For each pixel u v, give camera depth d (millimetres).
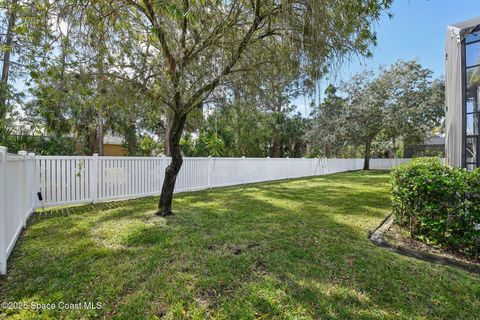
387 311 2131
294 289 2406
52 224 4312
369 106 15188
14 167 3402
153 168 7168
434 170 3746
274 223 4418
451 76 5703
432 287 2492
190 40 4086
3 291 2354
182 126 4789
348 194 7578
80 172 5379
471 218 3211
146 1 3684
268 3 3389
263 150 17375
